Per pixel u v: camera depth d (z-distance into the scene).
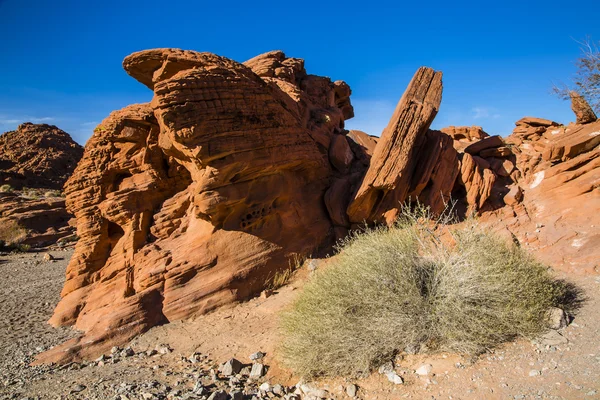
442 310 6.14
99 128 11.70
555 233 8.91
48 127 71.62
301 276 10.33
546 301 6.36
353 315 6.57
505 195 10.64
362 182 10.85
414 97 10.89
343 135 13.93
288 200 11.05
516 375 5.21
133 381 6.93
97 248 11.59
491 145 12.13
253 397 6.07
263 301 9.56
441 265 6.85
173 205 11.34
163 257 10.18
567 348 5.48
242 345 7.94
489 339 5.88
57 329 10.52
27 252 28.83
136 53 9.99
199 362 7.62
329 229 11.57
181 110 8.68
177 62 9.62
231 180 9.83
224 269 9.88
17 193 48.12
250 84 9.98
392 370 5.89
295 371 6.49
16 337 10.18
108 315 9.26
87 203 11.70
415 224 7.89
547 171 10.53
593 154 9.82
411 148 10.54
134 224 11.03
